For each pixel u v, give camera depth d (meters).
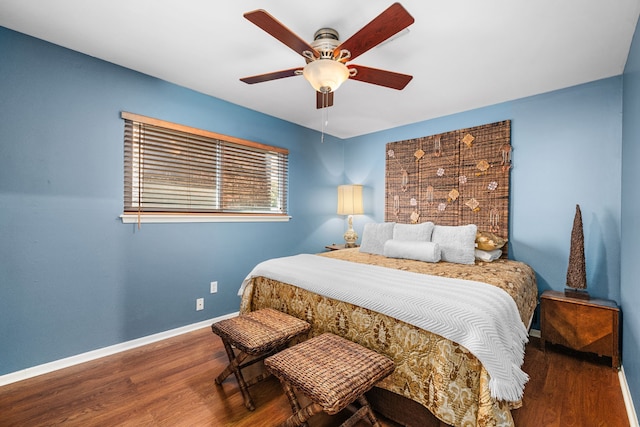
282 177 3.55
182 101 2.64
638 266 1.60
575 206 2.53
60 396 1.73
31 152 1.93
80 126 2.12
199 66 2.29
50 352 2.00
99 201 2.21
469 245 2.63
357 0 1.52
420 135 3.56
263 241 3.33
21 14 1.69
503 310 1.48
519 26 1.73
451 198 3.25
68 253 2.07
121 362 2.13
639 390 1.51
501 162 2.90
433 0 1.52
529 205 2.77
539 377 1.99
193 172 2.75
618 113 2.34
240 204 3.12
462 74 2.35
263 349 1.59
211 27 1.79
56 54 2.01
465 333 1.29
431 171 3.42
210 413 1.61
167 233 2.57
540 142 2.71
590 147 2.46
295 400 1.46
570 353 2.36
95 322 2.19
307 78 1.65
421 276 2.00
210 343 2.46
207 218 2.80
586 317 2.19
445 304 1.44
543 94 2.70
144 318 2.44
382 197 3.95
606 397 1.76
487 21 1.69
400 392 1.46
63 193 2.05
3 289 1.84
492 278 1.98
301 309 2.01
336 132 4.06
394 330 1.51
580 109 2.51
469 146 3.12
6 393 1.75
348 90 2.66
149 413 1.59
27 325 1.92
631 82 1.87
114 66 2.26
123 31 1.84
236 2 1.56
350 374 1.28
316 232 3.98
